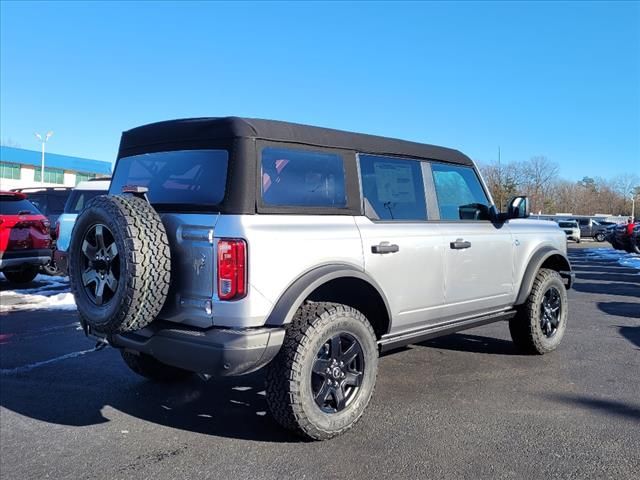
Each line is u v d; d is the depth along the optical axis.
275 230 3.46
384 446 3.64
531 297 5.72
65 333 6.90
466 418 4.12
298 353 3.47
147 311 3.36
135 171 4.21
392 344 4.41
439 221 4.77
